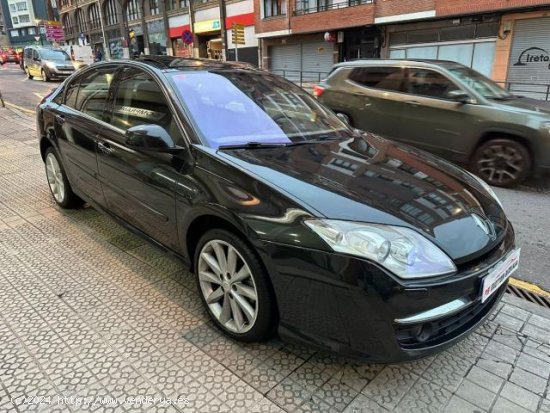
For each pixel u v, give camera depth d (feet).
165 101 9.70
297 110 11.16
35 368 7.52
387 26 71.00
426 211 7.38
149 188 9.59
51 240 12.55
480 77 22.81
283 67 91.56
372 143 10.61
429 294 6.48
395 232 6.70
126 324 8.76
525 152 19.44
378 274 6.35
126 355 7.88
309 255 6.68
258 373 7.51
